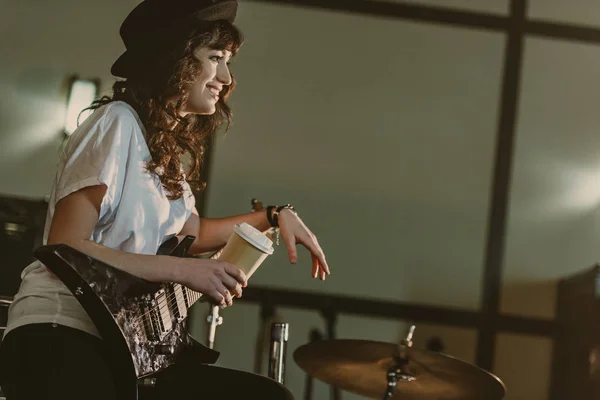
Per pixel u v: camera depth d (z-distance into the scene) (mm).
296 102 6074
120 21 6051
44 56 5973
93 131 2170
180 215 2408
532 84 6172
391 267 5984
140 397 2268
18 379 2104
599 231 6074
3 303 2875
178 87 2324
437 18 6172
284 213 2775
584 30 6195
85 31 6020
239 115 6023
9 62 5945
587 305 5539
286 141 6039
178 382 2307
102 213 2123
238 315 5801
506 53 6176
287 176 6016
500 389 3596
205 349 2387
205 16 2369
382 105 6117
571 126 6168
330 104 6090
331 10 6148
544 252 6043
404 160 6082
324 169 6039
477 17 6176
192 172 2537
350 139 6078
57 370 2078
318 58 6113
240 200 5957
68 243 2045
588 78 6191
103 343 2062
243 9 6098
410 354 3572
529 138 6141
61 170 2172
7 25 5961
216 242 2750
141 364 2066
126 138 2199
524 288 6004
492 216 6059
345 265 5961
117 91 2395
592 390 5406
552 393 5852
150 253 2275
